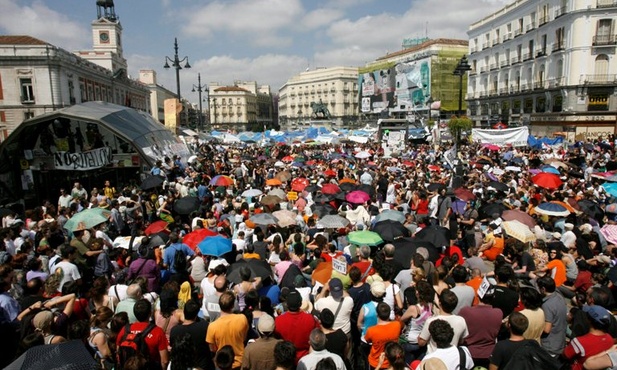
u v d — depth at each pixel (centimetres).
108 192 1482
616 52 4047
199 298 682
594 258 774
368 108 9331
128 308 543
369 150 3081
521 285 614
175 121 3127
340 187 1481
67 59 5231
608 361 412
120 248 835
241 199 1361
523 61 5069
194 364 407
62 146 1742
